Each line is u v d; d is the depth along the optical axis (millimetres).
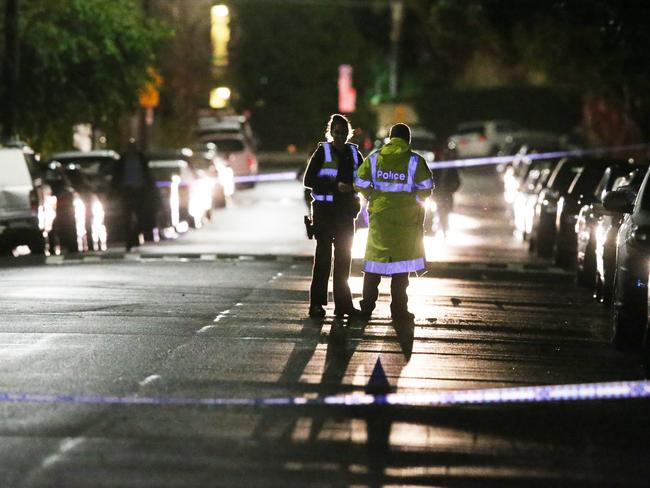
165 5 146875
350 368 32000
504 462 22984
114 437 24062
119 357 32844
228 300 45594
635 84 105188
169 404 27109
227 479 21266
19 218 68188
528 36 113125
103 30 91125
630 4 89688
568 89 146500
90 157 93125
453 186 86500
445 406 27594
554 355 35406
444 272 60594
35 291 47781
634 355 35875
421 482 21422
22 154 69000
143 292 47812
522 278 58281
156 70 104000
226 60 163000
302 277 54438
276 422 25609
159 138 148750
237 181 148125
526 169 104750
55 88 91375
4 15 85812
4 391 28297
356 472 21922
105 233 81438
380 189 39344
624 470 22641
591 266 53406
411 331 38688
